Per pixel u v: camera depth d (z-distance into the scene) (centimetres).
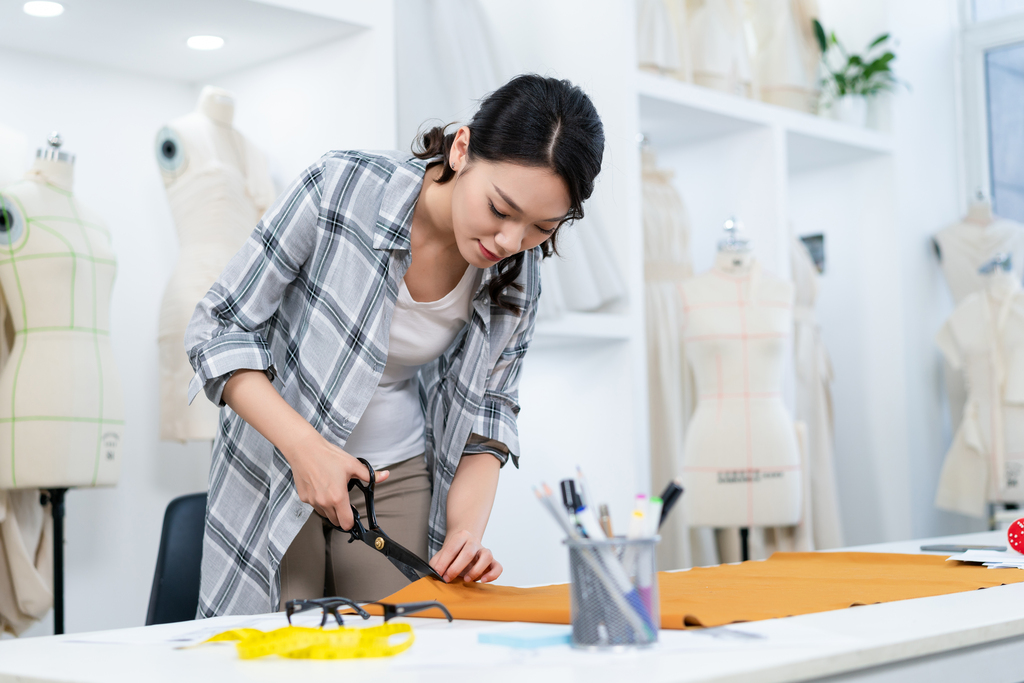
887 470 411
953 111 464
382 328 126
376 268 125
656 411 324
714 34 344
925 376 422
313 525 134
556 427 303
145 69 276
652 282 331
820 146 397
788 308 306
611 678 64
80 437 220
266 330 134
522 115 109
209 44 256
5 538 226
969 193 464
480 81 260
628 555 76
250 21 238
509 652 76
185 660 78
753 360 301
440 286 132
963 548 158
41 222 223
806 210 439
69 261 222
